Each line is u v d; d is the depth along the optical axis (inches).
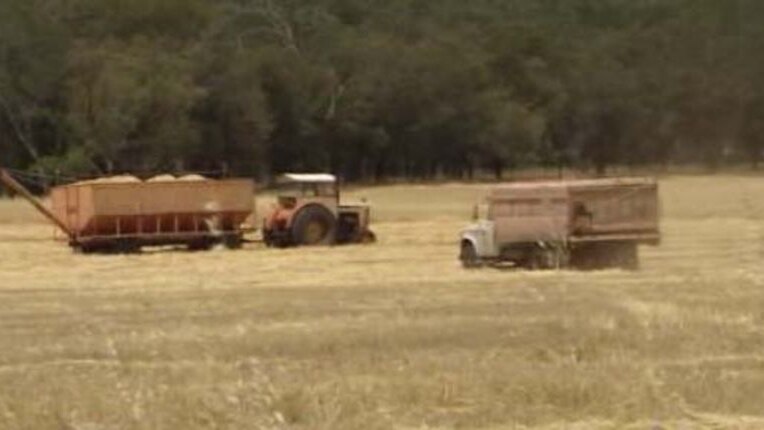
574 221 4281.5
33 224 7396.7
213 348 2110.0
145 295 3339.1
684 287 3267.7
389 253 5206.7
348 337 2213.3
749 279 3565.5
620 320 2405.3
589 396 1545.3
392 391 1574.8
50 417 1432.1
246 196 5787.4
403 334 2246.6
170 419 1424.7
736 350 2018.9
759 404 1528.1
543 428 1406.3
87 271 4451.3
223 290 3486.7
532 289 3294.8
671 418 1451.8
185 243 5743.1
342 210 5797.2
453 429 1405.0
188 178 5753.0
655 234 4340.6
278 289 3484.3
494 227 4382.4
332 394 1544.0
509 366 1803.6
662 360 1907.0
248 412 1449.3
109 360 2005.4
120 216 5561.0
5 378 1784.0
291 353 2039.9
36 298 3287.4
